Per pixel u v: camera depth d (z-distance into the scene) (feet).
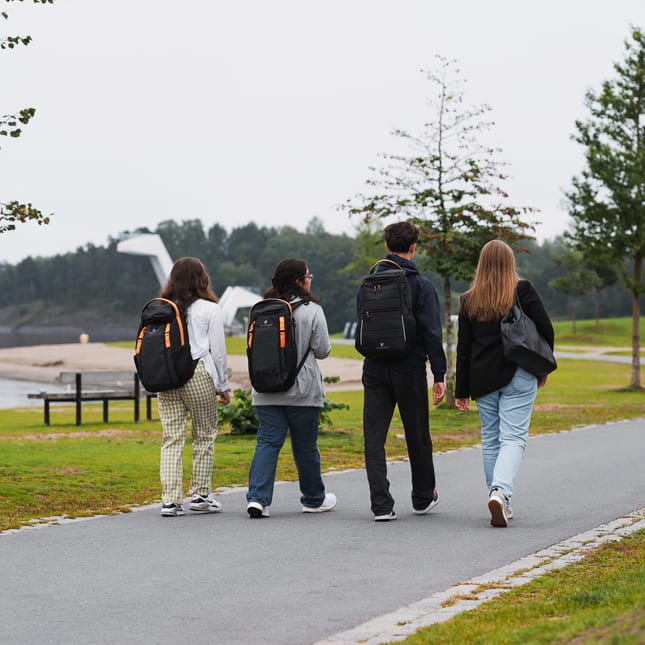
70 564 25.11
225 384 34.17
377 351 31.73
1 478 41.55
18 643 18.06
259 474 32.81
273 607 20.62
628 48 132.87
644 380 157.89
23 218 38.58
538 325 31.60
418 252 92.84
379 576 23.59
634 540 27.91
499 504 30.12
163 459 33.58
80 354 265.54
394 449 57.21
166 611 20.35
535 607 19.27
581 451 54.70
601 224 133.69
